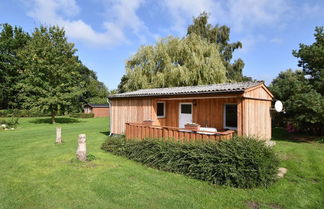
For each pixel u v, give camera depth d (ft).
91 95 147.64
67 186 13.41
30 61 62.49
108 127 55.36
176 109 34.24
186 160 15.98
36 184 13.76
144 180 14.49
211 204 10.90
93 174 15.67
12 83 96.07
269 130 29.04
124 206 10.78
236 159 13.53
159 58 62.64
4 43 92.32
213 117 30.35
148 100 29.37
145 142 19.80
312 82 34.40
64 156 21.45
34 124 63.36
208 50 60.54
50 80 62.39
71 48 69.56
